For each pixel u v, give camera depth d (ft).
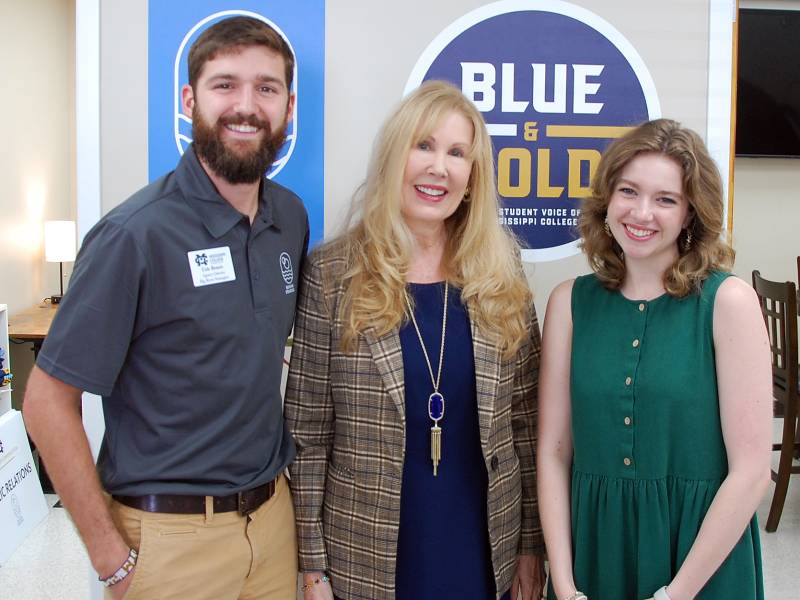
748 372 3.90
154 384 4.07
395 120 4.52
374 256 4.50
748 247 16.58
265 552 4.43
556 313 4.60
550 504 4.52
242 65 3.92
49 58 16.72
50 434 3.92
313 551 4.61
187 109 4.22
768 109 15.76
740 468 3.92
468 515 4.55
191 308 3.99
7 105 14.94
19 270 15.64
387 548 4.39
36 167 16.28
